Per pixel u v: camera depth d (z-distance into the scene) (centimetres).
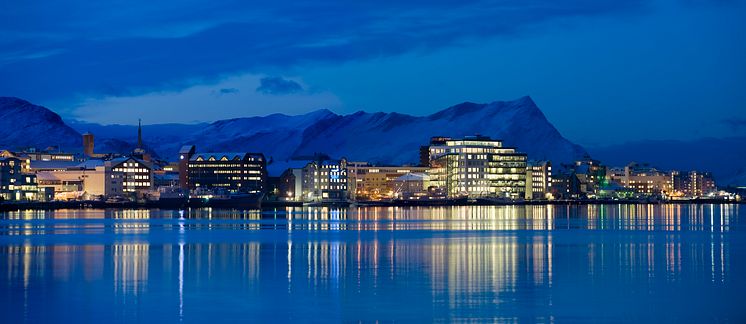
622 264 15212
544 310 10656
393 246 19175
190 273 13912
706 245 19462
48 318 10162
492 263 15362
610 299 11381
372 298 11481
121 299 11375
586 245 19450
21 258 16062
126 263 15300
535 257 16475
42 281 12900
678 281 13000
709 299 11394
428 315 10381
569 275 13662
